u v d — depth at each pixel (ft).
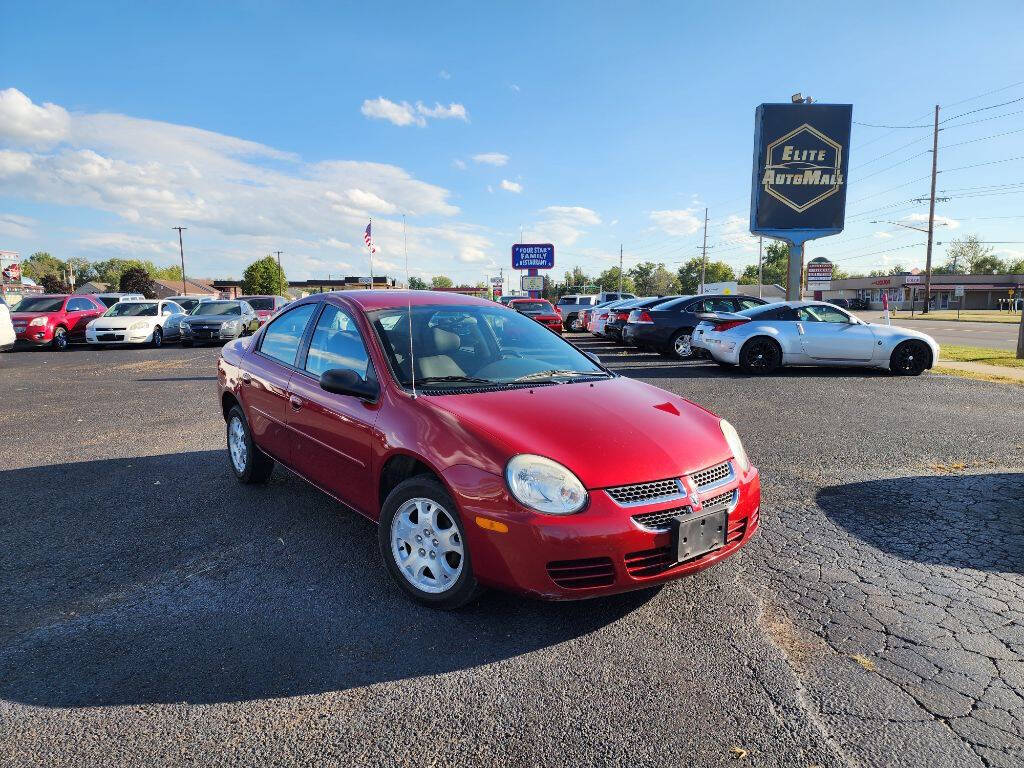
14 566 11.25
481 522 8.75
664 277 447.42
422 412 10.02
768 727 7.16
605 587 8.64
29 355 53.31
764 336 36.65
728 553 9.69
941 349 52.54
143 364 45.14
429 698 7.66
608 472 8.81
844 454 18.72
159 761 6.63
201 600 10.03
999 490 15.43
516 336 13.28
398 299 13.15
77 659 8.43
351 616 9.54
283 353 14.14
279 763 6.61
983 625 9.35
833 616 9.58
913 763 6.63
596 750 6.80
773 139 75.31
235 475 16.52
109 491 15.40
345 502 11.68
